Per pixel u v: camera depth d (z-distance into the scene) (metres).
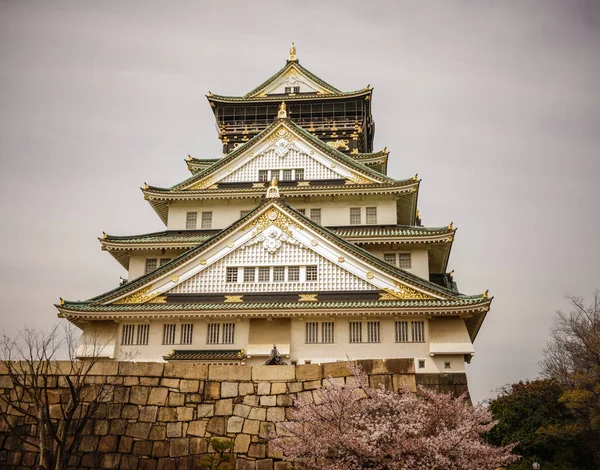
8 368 23.95
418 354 39.50
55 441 23.53
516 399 43.41
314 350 40.25
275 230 43.53
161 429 24.38
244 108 68.06
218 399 24.72
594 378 41.00
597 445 39.19
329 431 20.36
